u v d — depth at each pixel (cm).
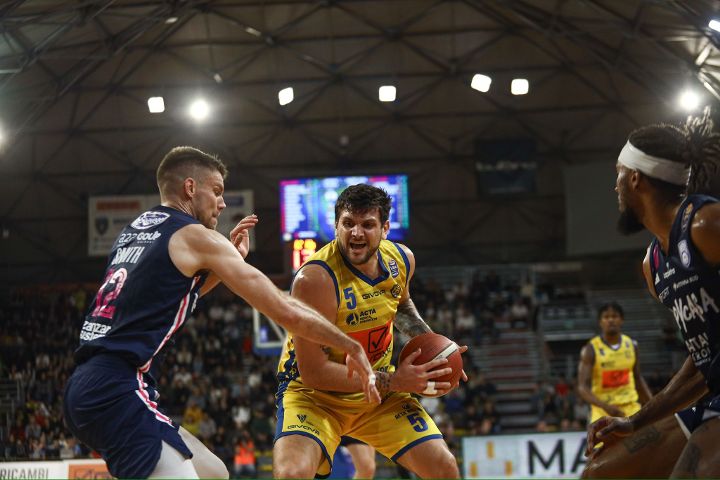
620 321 805
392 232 2189
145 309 320
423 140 2567
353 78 2416
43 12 1655
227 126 2509
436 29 2272
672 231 311
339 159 2602
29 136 2433
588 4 1859
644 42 1980
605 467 345
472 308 2439
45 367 2183
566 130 2530
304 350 403
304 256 1928
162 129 2492
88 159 2530
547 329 2416
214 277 363
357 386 407
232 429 1872
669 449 337
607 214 2391
